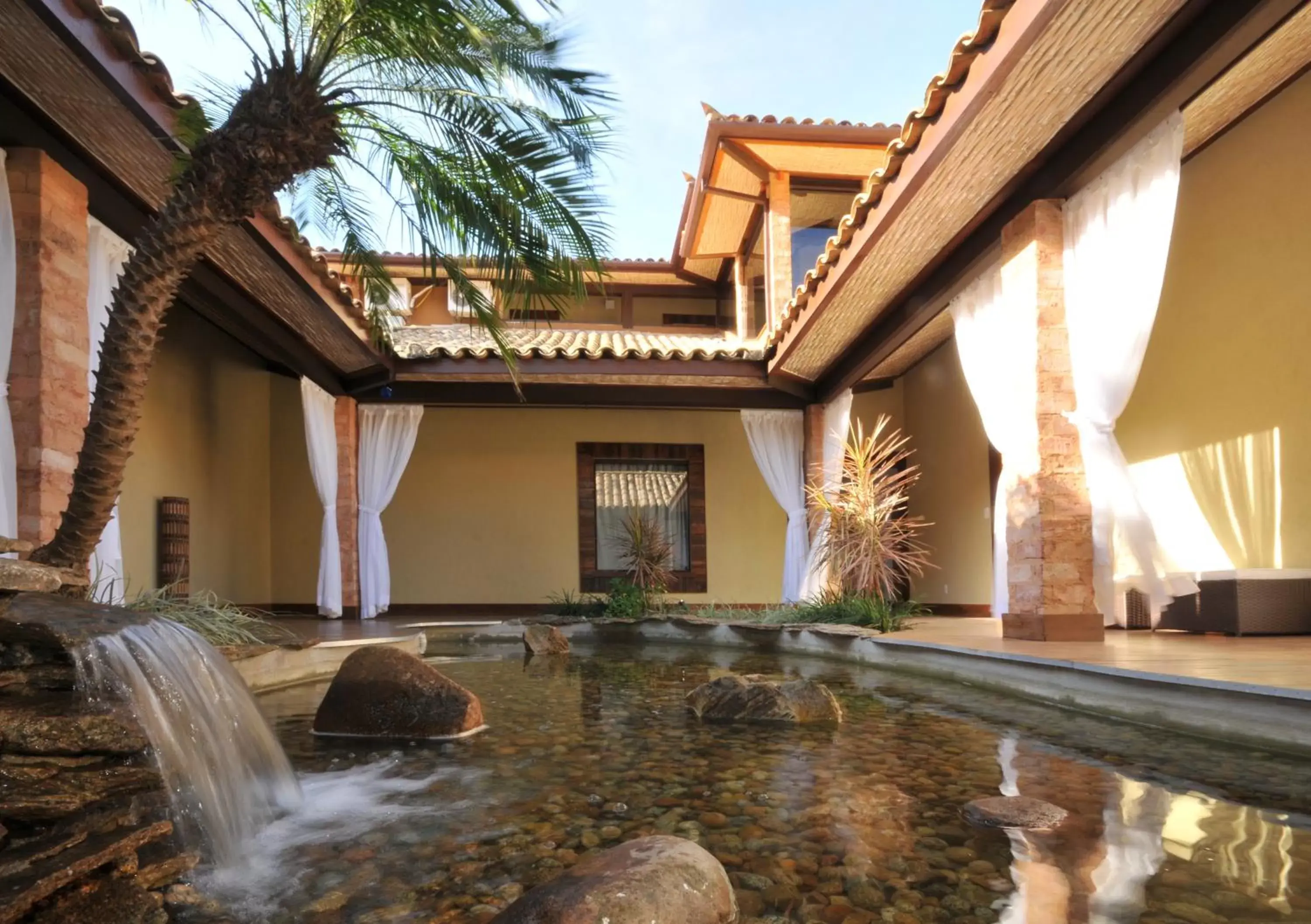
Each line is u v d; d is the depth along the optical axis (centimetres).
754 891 182
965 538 995
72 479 444
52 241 433
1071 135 477
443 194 455
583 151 437
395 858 211
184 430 880
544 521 1159
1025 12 379
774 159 1020
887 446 958
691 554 1175
